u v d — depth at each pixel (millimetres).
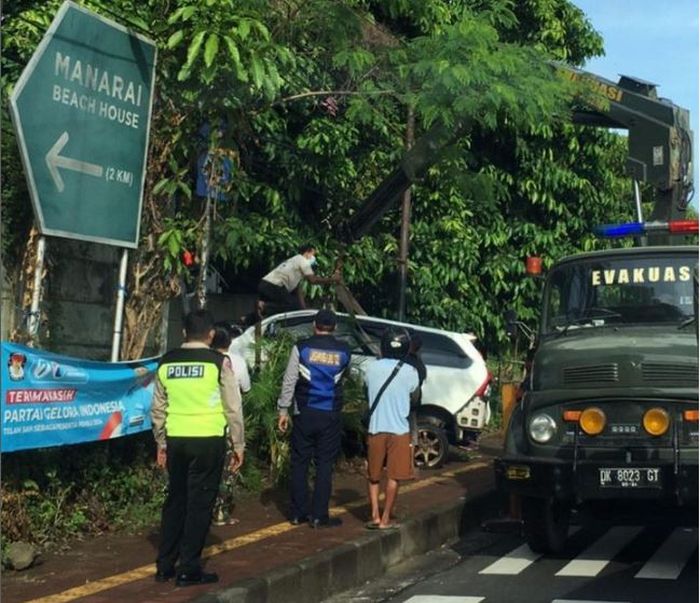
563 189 19703
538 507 9328
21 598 6980
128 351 10047
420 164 13312
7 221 8914
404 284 16938
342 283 14305
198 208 10500
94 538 8828
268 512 10219
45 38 8258
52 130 8375
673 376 8641
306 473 9695
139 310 10109
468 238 18375
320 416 9523
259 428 11273
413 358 10117
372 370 9555
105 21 8906
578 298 10109
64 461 8914
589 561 9422
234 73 9523
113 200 9172
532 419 8984
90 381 8609
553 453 8852
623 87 13453
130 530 9125
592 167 20266
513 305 19484
